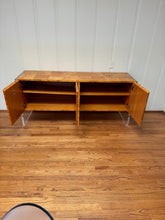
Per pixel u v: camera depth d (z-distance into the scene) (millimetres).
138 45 1964
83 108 1959
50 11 1744
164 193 1184
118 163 1434
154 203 1112
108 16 1799
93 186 1215
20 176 1274
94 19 1807
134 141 1729
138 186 1227
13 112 1614
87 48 1957
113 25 1848
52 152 1534
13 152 1517
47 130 1869
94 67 2074
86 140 1720
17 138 1714
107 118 2180
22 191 1158
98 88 2061
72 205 1079
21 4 1696
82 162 1431
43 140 1696
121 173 1334
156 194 1173
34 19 1773
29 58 1973
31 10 1729
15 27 1799
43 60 1997
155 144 1693
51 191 1166
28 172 1312
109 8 1761
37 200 1102
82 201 1107
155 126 2025
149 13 1798
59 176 1287
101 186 1217
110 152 1560
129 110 1924
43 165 1386
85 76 1892
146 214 1042
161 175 1330
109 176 1302
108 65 2070
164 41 1948
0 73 2021
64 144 1647
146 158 1501
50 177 1275
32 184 1213
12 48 1903
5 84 2096
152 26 1865
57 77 1806
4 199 1099
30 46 1907
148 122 2109
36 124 1985
